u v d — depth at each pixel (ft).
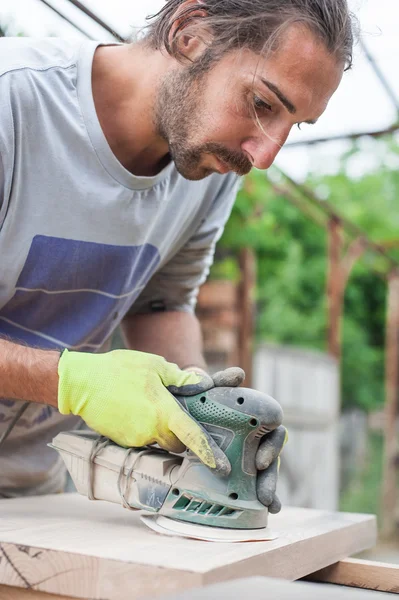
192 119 4.81
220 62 4.62
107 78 5.26
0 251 4.99
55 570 3.70
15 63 4.90
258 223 17.79
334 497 21.93
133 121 5.24
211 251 6.86
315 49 4.41
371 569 4.87
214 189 6.45
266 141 4.65
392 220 29.09
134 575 3.54
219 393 4.59
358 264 34.19
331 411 21.27
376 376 36.29
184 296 6.88
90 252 5.32
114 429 4.63
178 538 4.31
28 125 4.84
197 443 4.38
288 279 30.63
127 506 4.65
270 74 4.45
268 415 4.52
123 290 5.70
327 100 4.72
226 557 3.79
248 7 4.51
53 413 5.99
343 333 35.12
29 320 5.45
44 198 5.01
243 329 16.22
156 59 5.10
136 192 5.38
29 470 5.90
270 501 4.59
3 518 4.68
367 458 36.76
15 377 4.62
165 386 4.66
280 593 3.86
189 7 4.79
